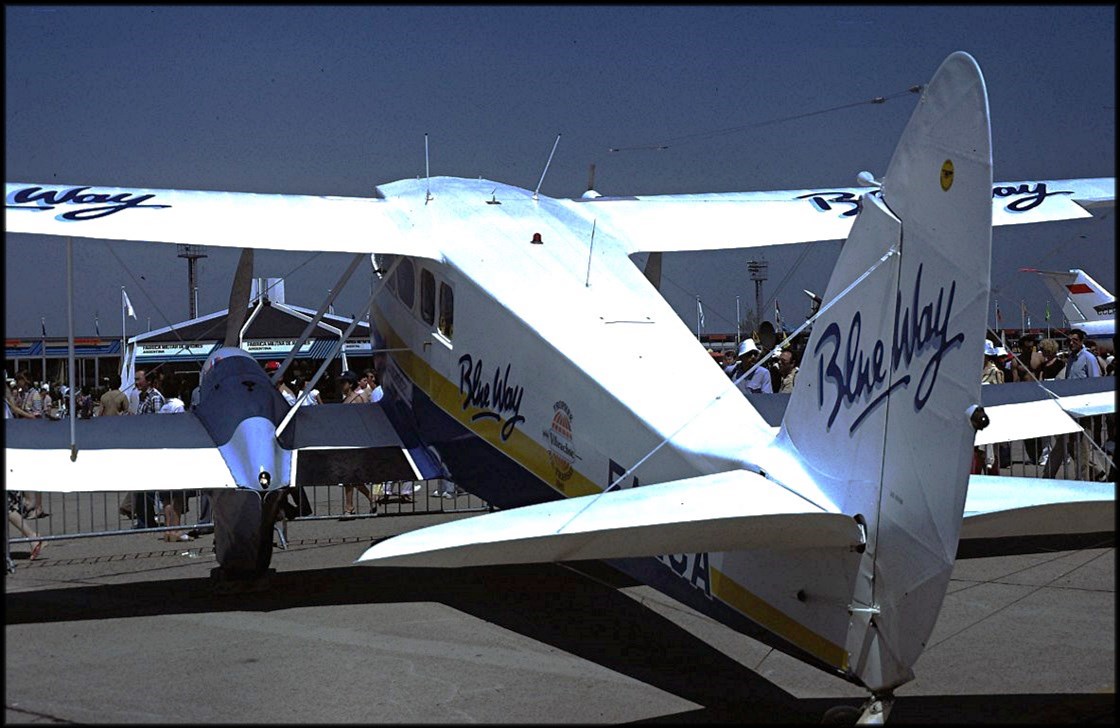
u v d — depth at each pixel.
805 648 4.74
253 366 8.54
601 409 6.18
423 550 4.09
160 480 7.40
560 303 6.93
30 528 12.02
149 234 7.54
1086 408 8.70
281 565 9.25
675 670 5.98
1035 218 8.77
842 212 9.62
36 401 16.66
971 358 4.00
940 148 4.20
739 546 4.54
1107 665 5.89
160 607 7.64
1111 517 4.25
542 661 6.16
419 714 5.19
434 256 7.88
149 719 5.12
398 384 8.88
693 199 10.04
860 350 4.56
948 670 5.84
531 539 4.10
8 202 7.71
